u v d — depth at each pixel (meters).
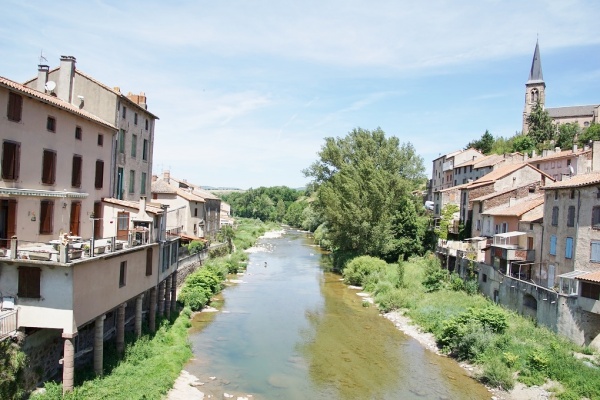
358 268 60.16
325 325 41.03
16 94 24.09
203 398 25.67
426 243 70.06
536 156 88.19
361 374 30.30
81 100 36.59
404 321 42.22
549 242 39.97
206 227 79.62
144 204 32.59
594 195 34.81
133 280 28.98
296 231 149.88
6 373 19.52
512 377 28.28
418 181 88.44
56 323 21.25
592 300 30.50
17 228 24.58
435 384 28.86
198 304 44.50
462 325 34.50
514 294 39.41
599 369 27.38
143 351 29.00
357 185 69.25
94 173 33.00
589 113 122.50
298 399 26.39
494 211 52.75
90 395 21.84
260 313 44.47
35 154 25.88
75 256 21.64
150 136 46.38
